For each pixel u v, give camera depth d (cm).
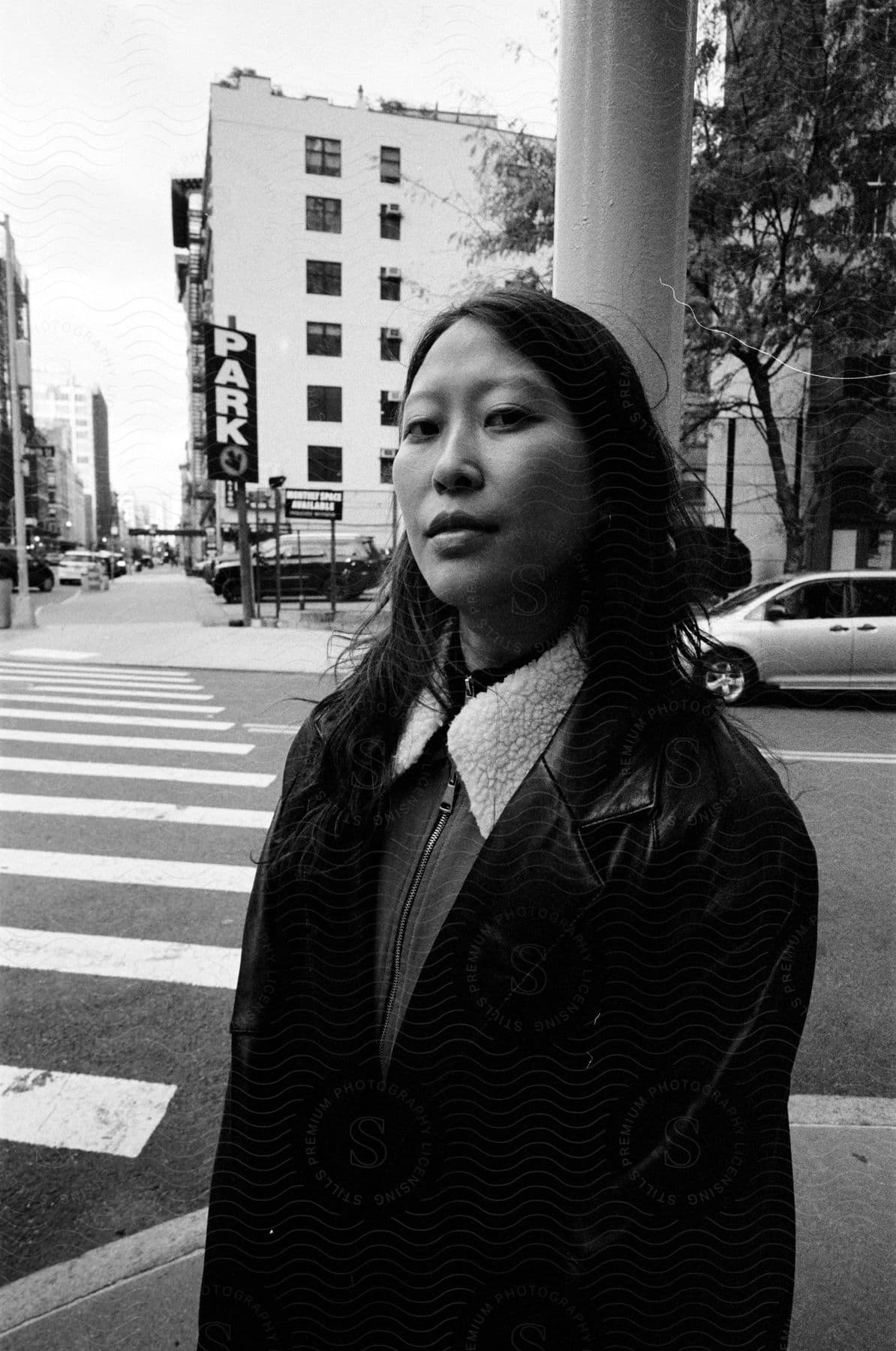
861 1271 158
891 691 445
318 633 1425
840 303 566
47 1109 249
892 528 477
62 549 4075
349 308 2572
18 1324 162
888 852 378
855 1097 234
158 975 330
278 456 2680
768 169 602
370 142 1938
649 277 135
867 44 536
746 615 457
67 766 670
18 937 362
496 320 69
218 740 764
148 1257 180
